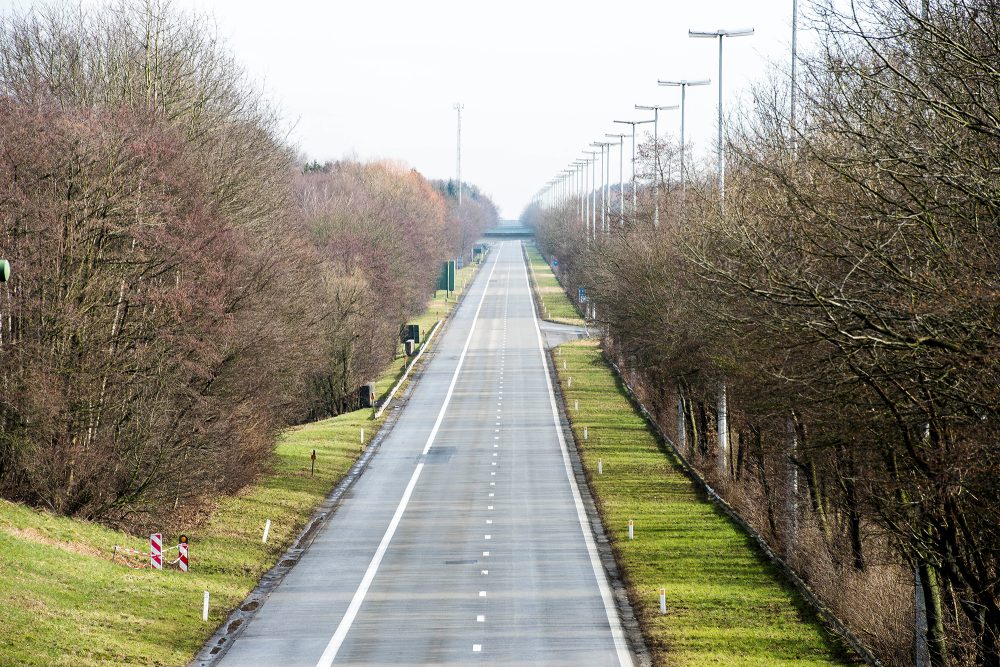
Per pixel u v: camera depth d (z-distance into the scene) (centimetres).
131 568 14388
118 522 16475
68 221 15050
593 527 18912
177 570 15075
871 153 9419
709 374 18012
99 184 15238
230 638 12681
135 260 15950
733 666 11362
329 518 19988
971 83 8812
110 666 10744
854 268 9044
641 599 14188
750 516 18688
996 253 8606
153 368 16338
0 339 14700
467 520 19588
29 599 11862
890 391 9306
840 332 8606
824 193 10875
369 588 15062
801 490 17075
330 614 13750
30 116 15362
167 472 16562
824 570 14125
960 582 9581
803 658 11681
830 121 12400
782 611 13538
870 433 9800
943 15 8981
